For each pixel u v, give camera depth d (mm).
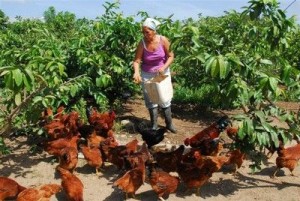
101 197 3396
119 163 3688
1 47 6734
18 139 4648
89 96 5750
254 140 3027
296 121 3336
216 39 3771
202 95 6180
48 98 3967
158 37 4543
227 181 3725
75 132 4219
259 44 3863
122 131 4918
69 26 11688
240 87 3027
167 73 4641
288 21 3139
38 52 4656
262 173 3893
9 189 3090
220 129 3770
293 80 3271
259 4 3119
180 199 3379
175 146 4352
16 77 2895
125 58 5758
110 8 5730
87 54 5434
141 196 3426
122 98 5977
